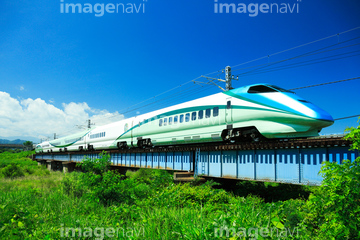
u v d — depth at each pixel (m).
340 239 5.18
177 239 6.34
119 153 33.91
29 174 37.44
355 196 5.20
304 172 12.31
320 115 12.64
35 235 8.03
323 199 5.66
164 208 10.26
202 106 18.97
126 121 31.70
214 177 18.44
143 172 30.91
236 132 16.42
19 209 9.71
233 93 16.62
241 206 8.88
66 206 12.15
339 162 10.96
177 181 18.78
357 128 5.59
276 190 17.55
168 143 23.11
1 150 152.88
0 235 7.58
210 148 18.20
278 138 14.14
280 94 14.45
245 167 15.57
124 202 12.66
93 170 15.16
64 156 50.72
